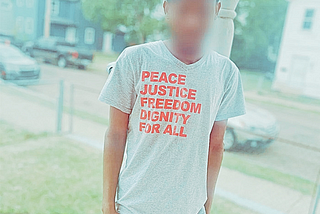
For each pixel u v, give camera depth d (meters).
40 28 17.66
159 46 1.00
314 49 12.35
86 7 17.28
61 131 5.08
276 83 13.30
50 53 12.49
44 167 3.57
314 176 3.96
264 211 2.92
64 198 2.86
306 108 10.25
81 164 3.76
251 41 16.67
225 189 3.38
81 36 18.61
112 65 1.09
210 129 1.06
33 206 2.66
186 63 0.98
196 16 0.95
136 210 1.06
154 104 0.98
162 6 1.04
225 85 1.08
